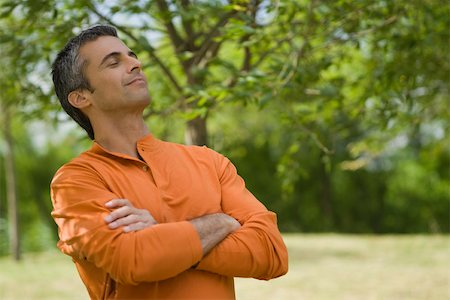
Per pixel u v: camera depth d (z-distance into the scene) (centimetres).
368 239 1461
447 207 2361
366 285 873
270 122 1585
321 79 561
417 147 2148
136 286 226
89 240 216
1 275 1095
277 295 821
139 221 218
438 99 804
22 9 445
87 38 241
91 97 240
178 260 213
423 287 846
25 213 2169
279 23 473
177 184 237
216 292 229
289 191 601
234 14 480
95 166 234
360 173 2403
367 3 464
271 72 466
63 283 988
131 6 450
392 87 526
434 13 518
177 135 830
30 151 2178
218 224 227
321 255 1194
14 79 503
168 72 505
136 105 237
